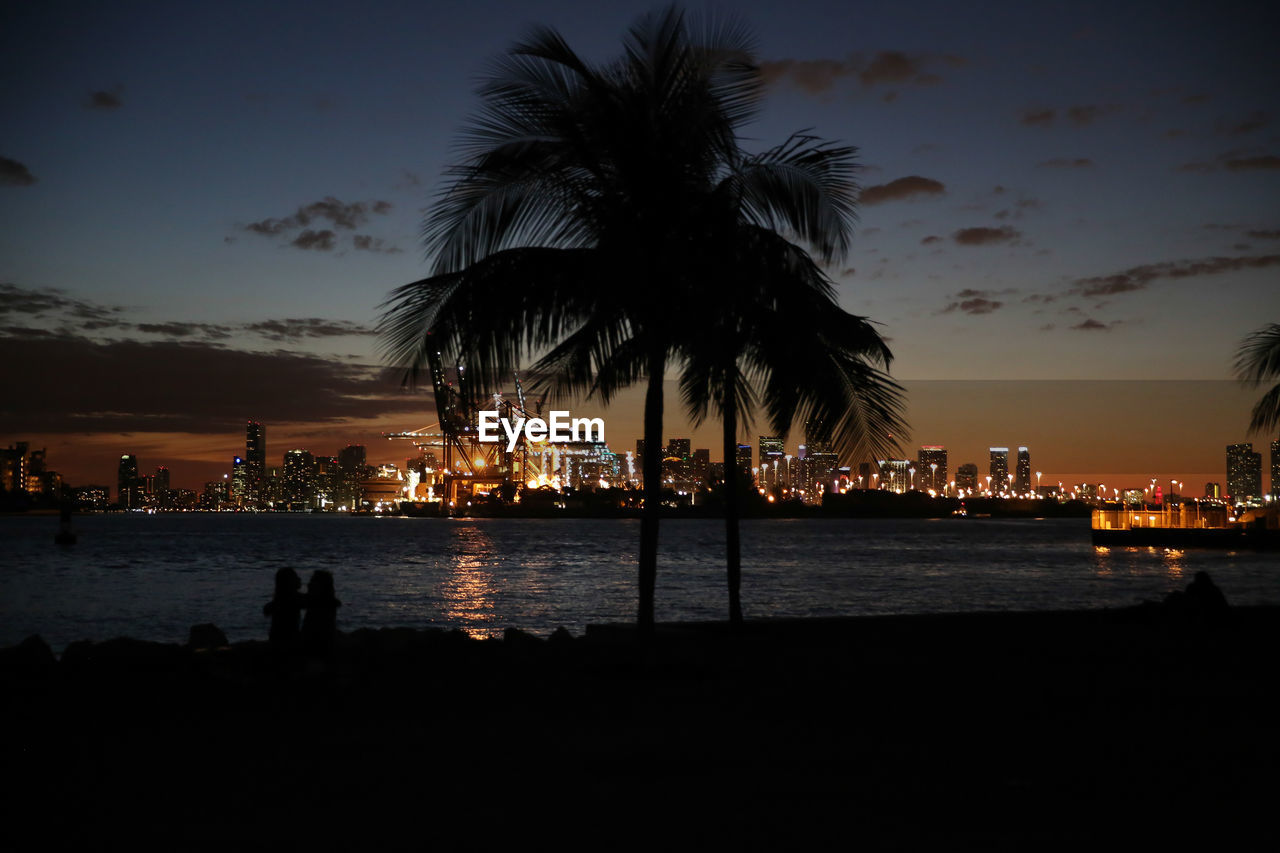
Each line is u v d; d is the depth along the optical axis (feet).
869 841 19.43
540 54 37.29
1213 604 57.57
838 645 50.57
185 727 29.96
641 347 41.98
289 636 39.83
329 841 19.40
